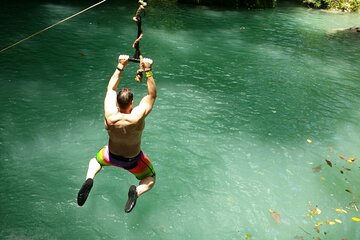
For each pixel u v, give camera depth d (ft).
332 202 23.00
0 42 44.11
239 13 72.38
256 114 32.86
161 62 42.98
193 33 56.34
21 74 36.22
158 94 34.53
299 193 23.58
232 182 24.06
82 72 38.01
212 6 76.28
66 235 19.38
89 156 25.38
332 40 59.16
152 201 22.02
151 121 29.81
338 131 31.32
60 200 21.56
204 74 40.75
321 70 45.27
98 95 33.58
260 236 20.22
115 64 40.93
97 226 20.11
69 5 65.51
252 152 27.27
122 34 51.90
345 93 39.01
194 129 29.40
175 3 76.84
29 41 45.34
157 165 24.85
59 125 28.48
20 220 19.98
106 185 22.98
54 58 40.98
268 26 64.80
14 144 25.84
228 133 29.43
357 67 47.32
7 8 58.95
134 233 19.92
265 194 23.26
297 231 20.66
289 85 39.93
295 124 31.81
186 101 33.86
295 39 58.03
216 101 34.53
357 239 20.38
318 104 35.99
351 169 26.25
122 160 13.52
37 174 23.34
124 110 12.99
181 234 20.07
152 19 62.28
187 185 23.47
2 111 29.45
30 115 29.35
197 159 25.90
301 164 26.43
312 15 78.18
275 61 47.11
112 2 71.00
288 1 90.74
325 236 20.42
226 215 21.45
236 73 41.98
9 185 22.25
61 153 25.43
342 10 85.81
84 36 49.42
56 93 33.17
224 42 53.26
